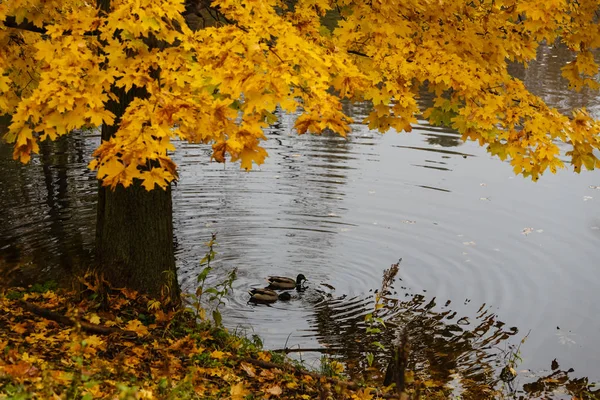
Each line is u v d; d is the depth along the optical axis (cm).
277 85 581
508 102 802
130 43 592
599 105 2316
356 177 1706
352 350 969
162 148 550
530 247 1344
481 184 1702
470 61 800
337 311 1090
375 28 757
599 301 1142
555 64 3070
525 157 772
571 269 1258
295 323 1041
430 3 788
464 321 1072
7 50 845
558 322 1073
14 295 866
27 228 1314
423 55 763
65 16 763
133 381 597
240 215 1441
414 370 917
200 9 770
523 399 857
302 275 1176
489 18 839
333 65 660
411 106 750
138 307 863
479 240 1371
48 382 453
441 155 1927
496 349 990
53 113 566
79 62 578
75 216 1391
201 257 1252
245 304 1093
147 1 574
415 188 1653
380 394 759
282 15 769
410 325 1050
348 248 1319
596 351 993
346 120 618
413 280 1209
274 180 1658
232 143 571
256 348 866
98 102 568
